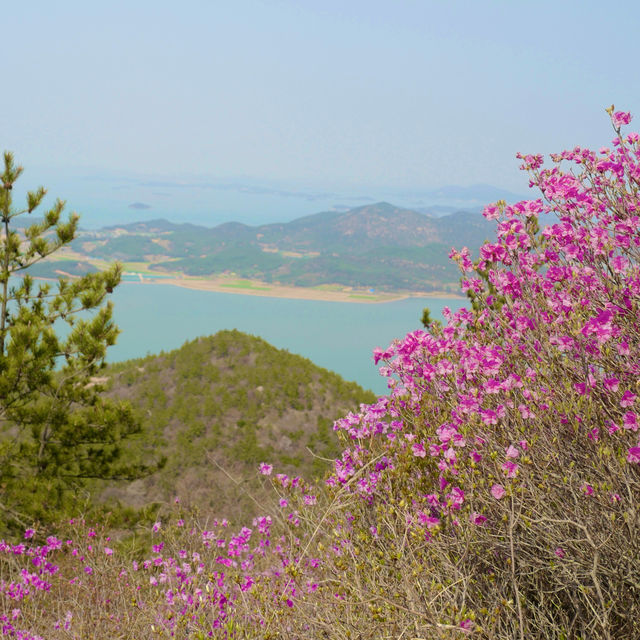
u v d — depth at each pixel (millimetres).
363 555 2340
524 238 3143
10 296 10969
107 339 10875
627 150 3104
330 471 3072
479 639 1937
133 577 4336
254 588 2512
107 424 10633
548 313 2945
